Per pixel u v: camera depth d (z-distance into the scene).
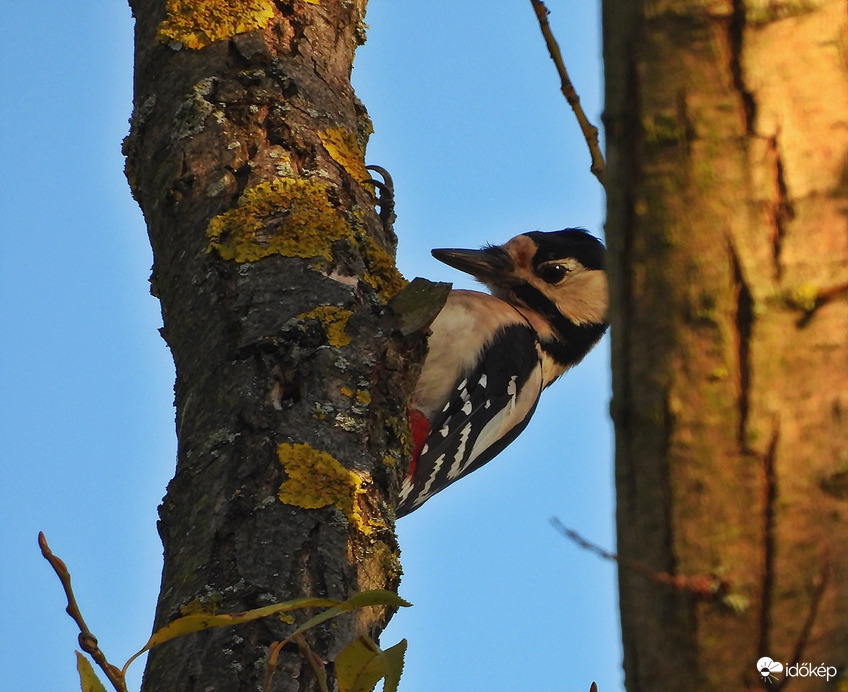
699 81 3.91
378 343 7.21
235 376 6.92
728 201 3.89
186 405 7.06
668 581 3.87
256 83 8.01
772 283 3.86
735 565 3.84
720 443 3.88
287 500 6.48
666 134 3.92
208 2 8.27
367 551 6.55
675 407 3.90
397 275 7.81
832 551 3.83
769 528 3.84
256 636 6.03
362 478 6.75
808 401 3.86
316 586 6.27
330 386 6.95
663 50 3.94
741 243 3.88
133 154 8.11
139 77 8.27
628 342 3.99
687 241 3.91
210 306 7.23
